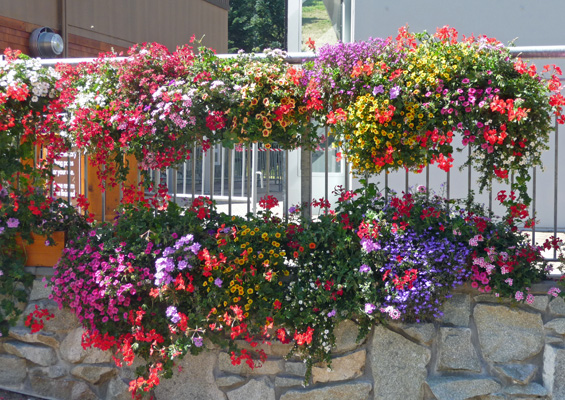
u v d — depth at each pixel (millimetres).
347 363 3436
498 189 5902
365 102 3250
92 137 3660
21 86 3834
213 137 3631
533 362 3357
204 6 13898
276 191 6727
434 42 3352
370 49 3336
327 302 3359
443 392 3330
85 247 3658
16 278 3914
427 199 3547
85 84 3834
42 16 9203
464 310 3404
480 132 3193
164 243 3561
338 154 3482
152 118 3498
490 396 3328
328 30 6512
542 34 5793
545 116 3143
